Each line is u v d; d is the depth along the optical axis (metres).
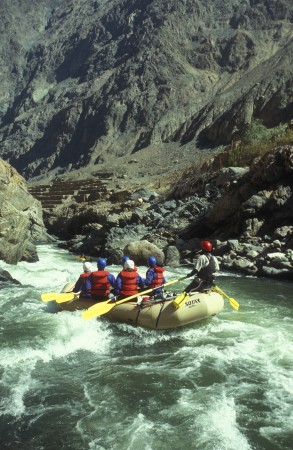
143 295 8.66
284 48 86.62
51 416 5.07
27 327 8.02
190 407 5.25
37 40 153.38
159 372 6.21
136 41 110.94
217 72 95.56
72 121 98.94
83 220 33.81
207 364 6.48
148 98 90.38
